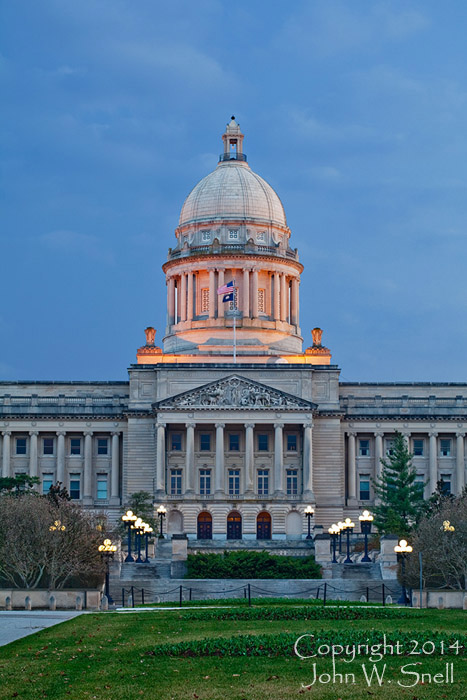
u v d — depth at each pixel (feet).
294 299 642.63
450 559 359.25
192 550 487.20
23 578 359.66
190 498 547.90
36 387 594.65
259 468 565.94
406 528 486.79
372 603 320.09
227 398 556.10
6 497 420.77
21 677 171.12
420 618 247.29
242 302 625.00
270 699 158.40
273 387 570.05
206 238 640.99
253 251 626.23
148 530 432.66
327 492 565.94
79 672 175.01
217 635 213.87
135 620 242.58
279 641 196.54
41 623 236.84
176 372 570.87
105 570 371.35
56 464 579.89
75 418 579.07
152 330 611.47
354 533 526.98
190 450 553.64
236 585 383.65
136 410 568.82
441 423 584.81
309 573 419.13
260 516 553.23
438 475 586.04
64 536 368.89
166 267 643.45
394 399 587.68
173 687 165.07
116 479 577.02
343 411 571.69
